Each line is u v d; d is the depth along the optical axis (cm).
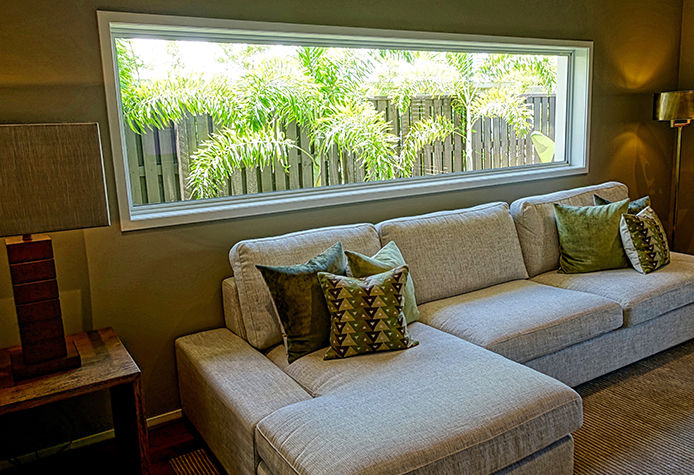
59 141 181
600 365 276
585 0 390
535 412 180
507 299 279
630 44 425
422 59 343
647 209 335
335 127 314
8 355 214
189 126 269
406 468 154
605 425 243
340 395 189
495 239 310
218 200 280
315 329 226
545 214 335
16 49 214
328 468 152
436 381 194
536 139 411
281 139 297
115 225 241
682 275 309
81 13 223
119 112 239
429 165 358
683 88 464
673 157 476
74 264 235
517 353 240
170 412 266
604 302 275
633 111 440
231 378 212
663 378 286
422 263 283
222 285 267
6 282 224
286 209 283
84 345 221
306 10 274
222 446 211
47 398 180
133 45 250
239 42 272
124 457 227
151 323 255
